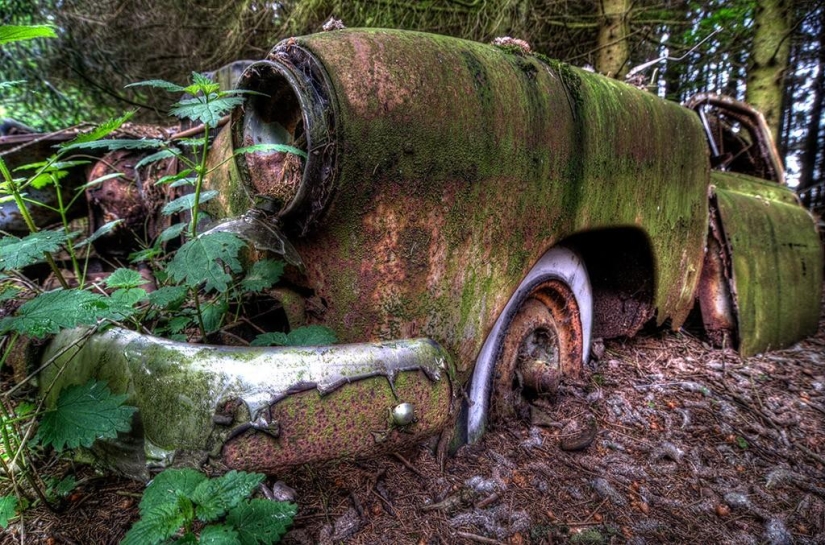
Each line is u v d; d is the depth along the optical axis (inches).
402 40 49.6
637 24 237.9
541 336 77.4
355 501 50.4
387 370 42.8
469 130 51.6
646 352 104.1
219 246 43.8
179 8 221.9
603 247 87.3
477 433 63.7
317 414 39.3
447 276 53.2
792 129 316.2
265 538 38.1
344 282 50.0
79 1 215.5
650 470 66.5
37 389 52.8
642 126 76.6
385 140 46.7
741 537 55.5
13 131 92.0
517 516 52.7
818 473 70.3
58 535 45.4
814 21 247.6
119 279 50.4
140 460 41.4
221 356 39.3
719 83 264.2
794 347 117.9
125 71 231.8
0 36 41.0
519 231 58.9
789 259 123.0
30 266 90.7
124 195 84.7
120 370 42.3
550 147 60.3
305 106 44.3
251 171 53.1
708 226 102.7
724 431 77.4
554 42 234.7
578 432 70.0
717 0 221.5
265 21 219.1
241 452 37.4
